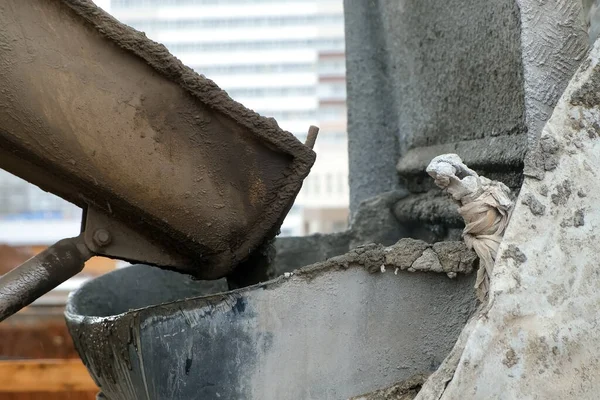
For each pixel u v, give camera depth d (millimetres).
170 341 2623
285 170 2963
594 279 2322
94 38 2713
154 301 4211
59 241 2992
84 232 3000
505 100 3383
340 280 2662
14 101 2676
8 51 2646
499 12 3422
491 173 3412
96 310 3889
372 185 4980
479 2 3621
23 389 5699
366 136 5000
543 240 2322
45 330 6441
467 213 2453
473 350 2258
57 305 6836
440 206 3820
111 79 2738
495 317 2270
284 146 2904
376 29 5023
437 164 2455
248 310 2645
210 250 3014
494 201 2439
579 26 2803
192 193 2893
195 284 4293
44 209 9281
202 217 2936
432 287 2672
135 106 2768
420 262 2645
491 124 3510
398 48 4711
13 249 7957
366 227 4438
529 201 2348
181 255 3074
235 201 2953
